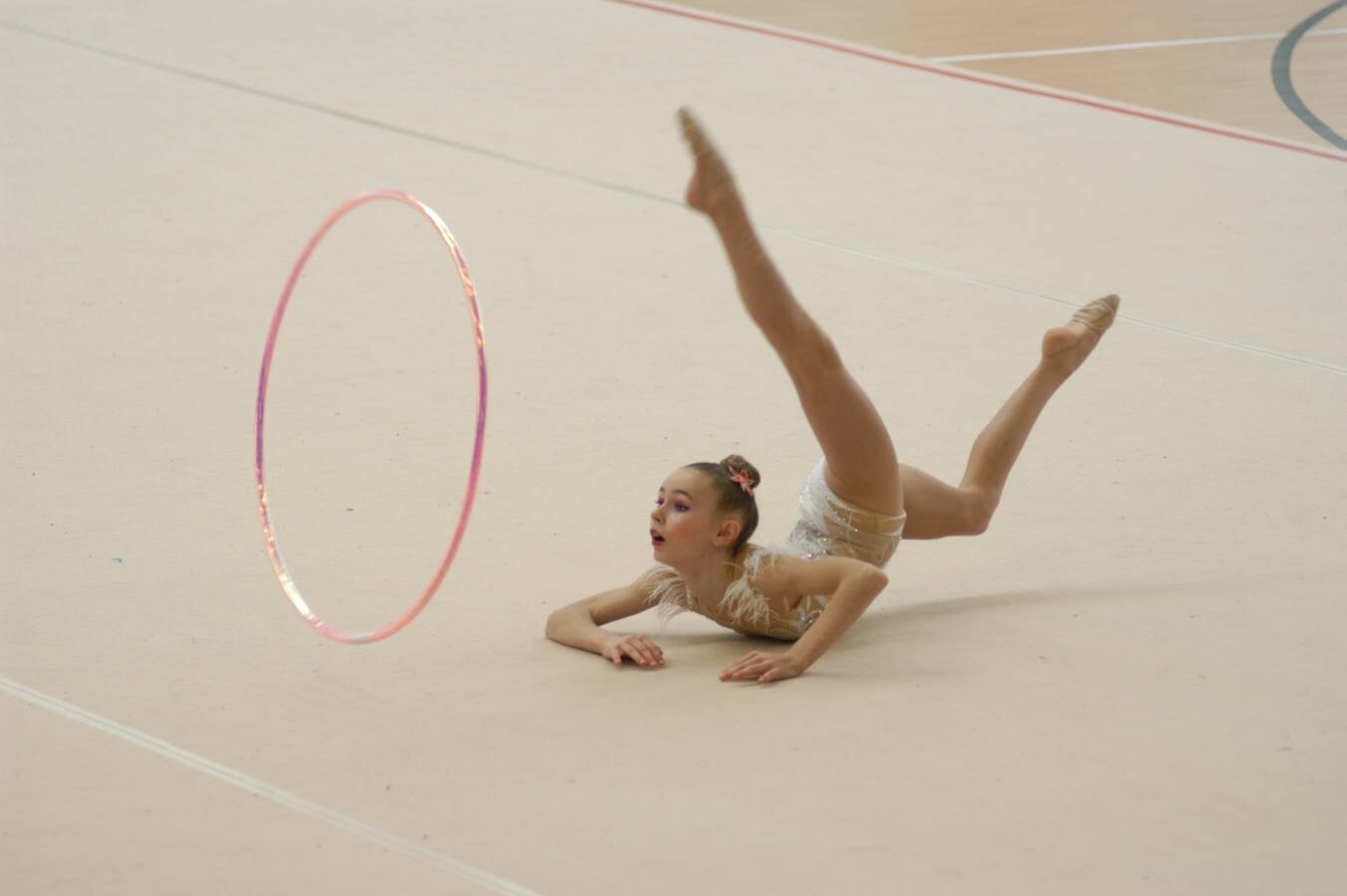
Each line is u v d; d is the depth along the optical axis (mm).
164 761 9008
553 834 8305
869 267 18875
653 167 22797
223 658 10219
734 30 32938
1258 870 8062
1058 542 12094
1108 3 37250
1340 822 8500
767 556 10203
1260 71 30359
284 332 16344
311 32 31000
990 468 11336
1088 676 10039
